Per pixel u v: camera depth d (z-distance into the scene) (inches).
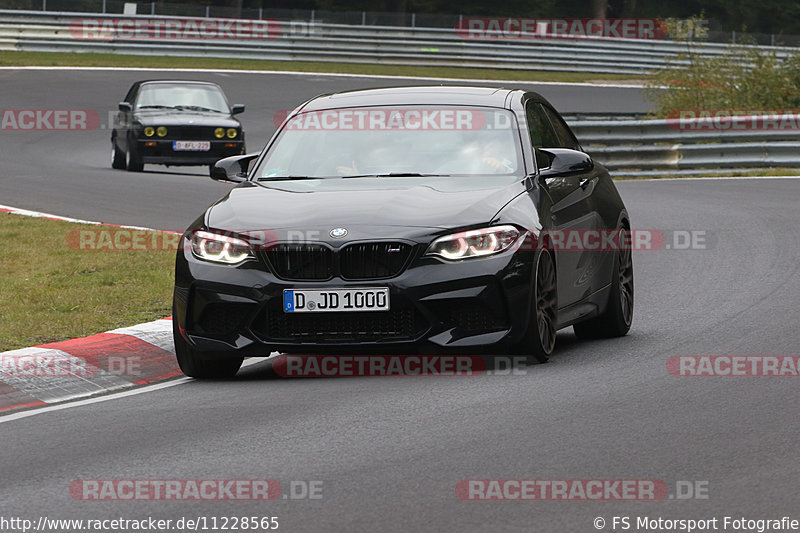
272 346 1007.6
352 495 681.0
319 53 5792.3
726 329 1216.2
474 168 1115.9
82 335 1201.4
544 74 5959.6
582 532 611.5
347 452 776.9
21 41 5506.9
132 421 898.7
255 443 810.8
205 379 1077.8
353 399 939.3
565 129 1307.8
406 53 5890.8
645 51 6102.4
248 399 963.3
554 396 927.7
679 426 828.0
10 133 3969.0
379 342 994.1
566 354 1121.4
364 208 1026.1
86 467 765.9
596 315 1192.2
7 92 4611.2
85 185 2716.5
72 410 951.0
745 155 3051.2
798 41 6353.3
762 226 2030.0
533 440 794.2
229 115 3235.7
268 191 1098.7
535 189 1084.5
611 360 1078.4
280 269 1007.6
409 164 1127.0
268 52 5723.4
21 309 1328.7
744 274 1581.0
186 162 3095.5
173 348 1148.5
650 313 1350.9
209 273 1023.6
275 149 1183.6
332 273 997.2
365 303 989.2
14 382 1023.6
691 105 3777.1
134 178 2923.2
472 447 780.0
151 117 3105.3
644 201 2474.2
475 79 5620.1
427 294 987.9
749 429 816.9
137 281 1497.3
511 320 1004.6
